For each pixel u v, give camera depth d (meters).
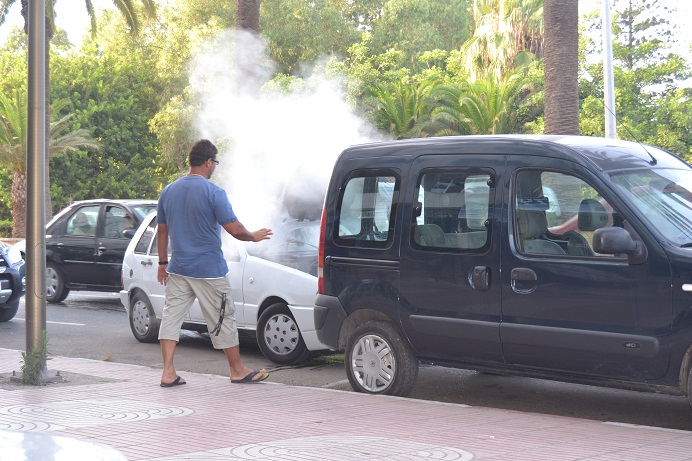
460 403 8.52
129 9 31.69
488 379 9.67
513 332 7.43
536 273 7.34
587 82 34.44
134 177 53.28
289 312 10.44
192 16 50.53
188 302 8.69
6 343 12.59
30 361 8.73
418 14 53.34
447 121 35.41
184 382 8.67
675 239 6.90
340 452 5.92
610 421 7.71
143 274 12.27
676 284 6.70
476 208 7.75
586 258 7.13
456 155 7.95
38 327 8.82
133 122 53.47
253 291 10.76
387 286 8.20
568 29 18.88
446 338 7.83
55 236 16.89
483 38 41.28
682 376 6.74
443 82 39.22
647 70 35.75
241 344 12.39
